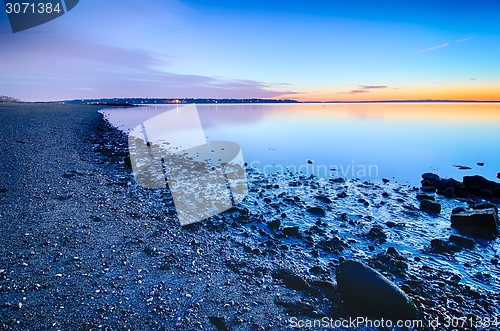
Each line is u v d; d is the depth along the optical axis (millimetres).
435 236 8086
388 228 8531
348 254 6969
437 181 13117
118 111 61906
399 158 18906
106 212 8578
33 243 6586
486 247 7488
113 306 4793
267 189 11938
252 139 26562
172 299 5043
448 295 5523
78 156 15555
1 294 4910
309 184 12906
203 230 7852
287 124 42094
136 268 5887
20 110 40125
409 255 7047
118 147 18938
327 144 24047
